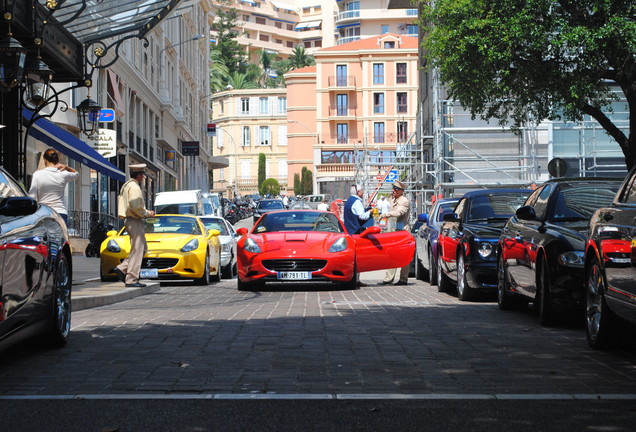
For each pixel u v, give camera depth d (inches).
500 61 876.0
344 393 248.7
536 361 304.2
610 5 812.6
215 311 492.7
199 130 3139.8
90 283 677.3
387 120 3818.9
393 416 220.1
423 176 1857.8
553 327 405.4
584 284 351.6
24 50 535.2
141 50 1834.4
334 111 3821.4
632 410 227.1
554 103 908.6
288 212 736.3
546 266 401.4
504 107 973.8
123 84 1606.8
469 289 553.6
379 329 394.9
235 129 5068.9
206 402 236.8
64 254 343.3
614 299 306.2
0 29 546.9
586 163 1384.1
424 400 239.3
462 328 399.9
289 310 494.3
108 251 718.5
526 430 205.9
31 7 566.6
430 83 1845.5
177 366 293.6
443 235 637.3
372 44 3843.5
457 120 1446.9
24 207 278.1
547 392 250.5
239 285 684.7
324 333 379.9
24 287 284.5
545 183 467.2
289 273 657.6
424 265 783.7
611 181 450.0
